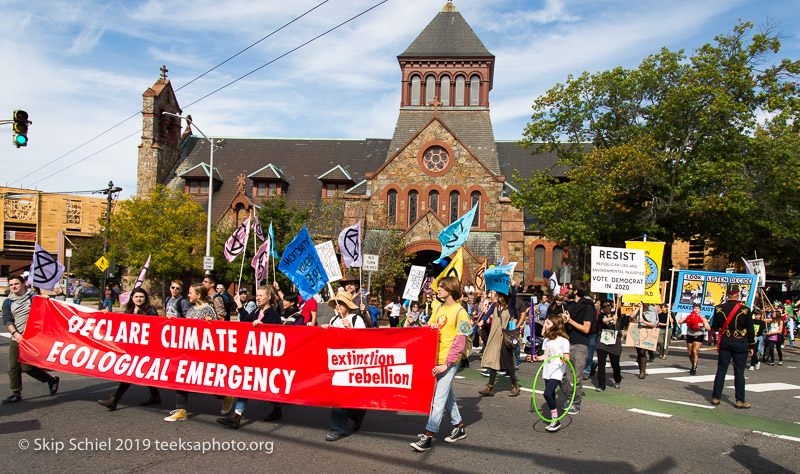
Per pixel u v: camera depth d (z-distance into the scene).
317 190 42.84
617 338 11.88
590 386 12.35
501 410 9.57
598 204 27.72
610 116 30.84
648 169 26.38
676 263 51.91
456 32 43.41
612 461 6.67
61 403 9.21
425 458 6.61
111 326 8.80
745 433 8.20
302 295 10.20
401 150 36.47
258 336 7.87
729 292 10.46
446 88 42.94
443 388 7.00
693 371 14.40
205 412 8.77
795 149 29.55
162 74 45.09
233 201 40.50
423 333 7.06
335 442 7.22
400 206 36.12
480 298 17.25
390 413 9.13
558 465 6.46
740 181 27.67
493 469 6.26
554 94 30.97
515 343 11.05
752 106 28.55
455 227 14.20
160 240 35.34
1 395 9.81
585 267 35.84
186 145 47.59
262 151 46.19
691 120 27.88
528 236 37.53
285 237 33.22
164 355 8.41
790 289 42.12
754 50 27.62
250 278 34.16
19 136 18.12
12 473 5.83
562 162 31.64
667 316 18.22
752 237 32.16
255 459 6.43
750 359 16.72
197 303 8.59
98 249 50.03
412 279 16.62
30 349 9.11
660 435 7.98
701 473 6.35
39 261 12.83
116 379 8.63
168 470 6.00
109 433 7.39
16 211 68.19
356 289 12.71
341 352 7.41
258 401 9.91
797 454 7.20
